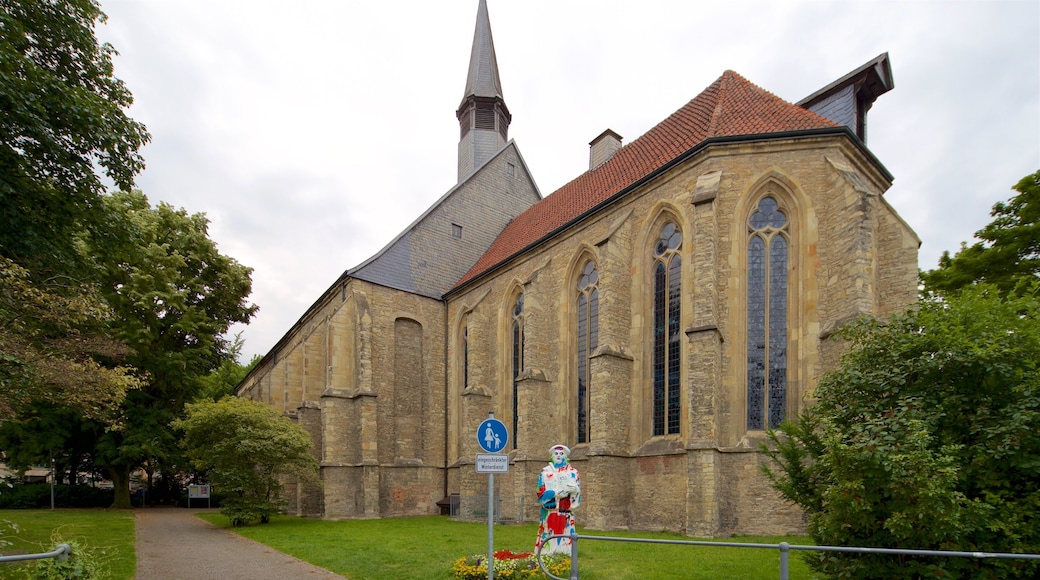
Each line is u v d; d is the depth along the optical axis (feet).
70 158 43.37
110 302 95.20
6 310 39.93
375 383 94.43
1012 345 23.13
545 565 34.14
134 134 48.21
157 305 105.09
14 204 40.86
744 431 56.90
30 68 39.50
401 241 103.60
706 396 54.65
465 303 102.12
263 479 74.43
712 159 62.08
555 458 40.55
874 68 64.18
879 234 58.34
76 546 20.76
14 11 42.86
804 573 33.27
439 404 102.22
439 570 37.32
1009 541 21.25
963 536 21.85
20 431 90.12
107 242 50.42
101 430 103.71
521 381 78.74
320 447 102.58
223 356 123.95
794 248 58.70
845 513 23.06
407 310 101.35
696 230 58.85
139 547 51.80
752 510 53.62
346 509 89.25
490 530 29.22
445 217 111.55
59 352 49.34
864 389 26.13
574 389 78.38
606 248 67.92
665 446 61.72
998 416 22.40
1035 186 60.59
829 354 53.36
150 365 102.68
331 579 36.83
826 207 57.47
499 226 121.39
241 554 47.44
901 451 21.54
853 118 65.98
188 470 115.03
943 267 71.41
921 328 26.17
